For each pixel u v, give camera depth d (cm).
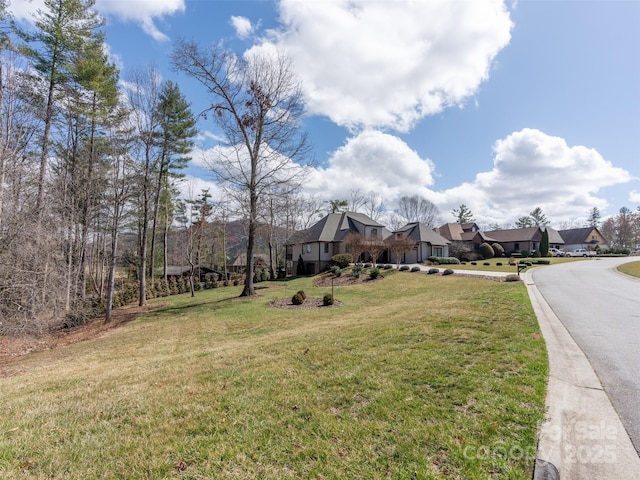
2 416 396
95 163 1805
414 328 650
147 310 1728
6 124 1252
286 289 2166
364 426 297
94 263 2222
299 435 292
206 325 1207
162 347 913
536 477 215
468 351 480
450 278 1948
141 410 380
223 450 278
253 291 1927
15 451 299
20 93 1376
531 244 4719
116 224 1586
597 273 1912
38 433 337
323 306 1448
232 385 436
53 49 1548
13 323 1075
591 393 342
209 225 3027
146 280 2639
